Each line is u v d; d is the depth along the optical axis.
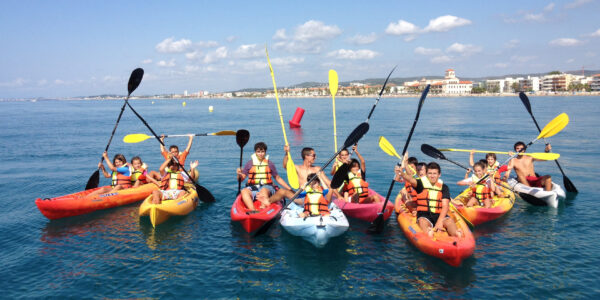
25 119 39.16
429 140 18.67
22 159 14.17
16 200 8.54
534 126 25.33
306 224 5.68
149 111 61.81
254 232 6.34
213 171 11.50
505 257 5.30
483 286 4.54
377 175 10.58
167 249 5.71
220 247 5.79
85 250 5.68
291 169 6.92
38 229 6.59
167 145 17.95
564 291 4.40
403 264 5.16
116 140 20.08
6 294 4.45
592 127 22.67
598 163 12.05
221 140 19.83
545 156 7.72
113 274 4.93
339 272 4.98
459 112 42.59
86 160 13.98
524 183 8.43
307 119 34.59
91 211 7.46
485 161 7.57
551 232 6.22
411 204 6.65
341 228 5.78
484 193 7.16
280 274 4.94
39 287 4.61
